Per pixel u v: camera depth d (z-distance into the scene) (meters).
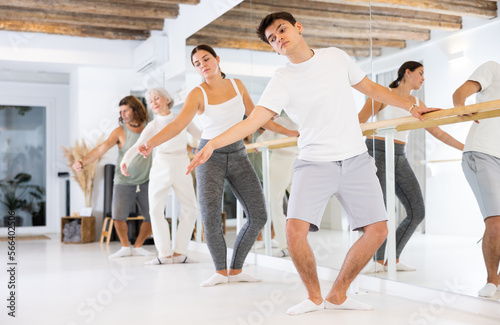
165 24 6.39
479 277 2.51
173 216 5.50
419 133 2.86
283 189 3.94
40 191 8.24
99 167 6.91
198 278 3.58
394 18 3.05
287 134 3.46
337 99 2.47
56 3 5.57
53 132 8.27
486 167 2.48
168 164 4.33
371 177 2.48
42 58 6.50
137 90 7.06
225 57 4.78
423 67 2.86
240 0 4.52
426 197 2.81
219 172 3.40
